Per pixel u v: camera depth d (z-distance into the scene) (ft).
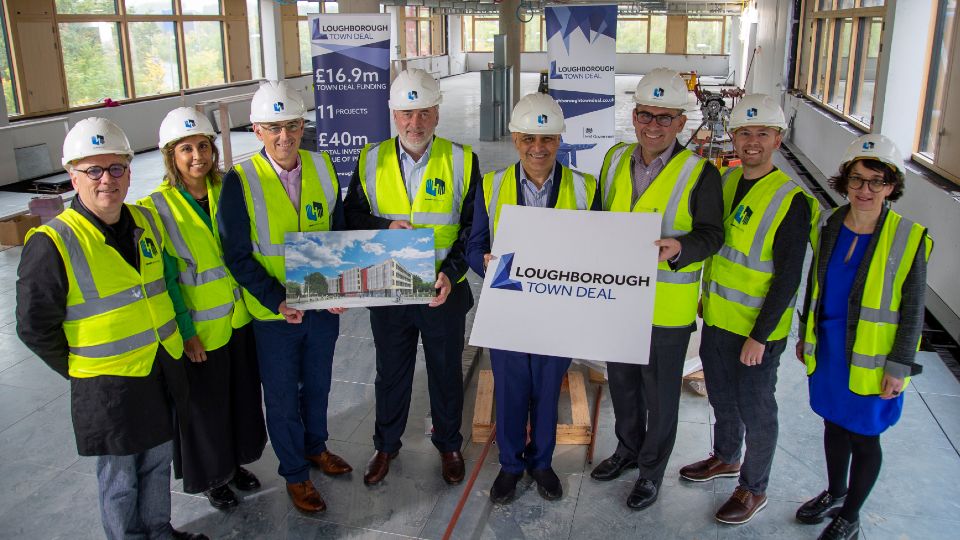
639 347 7.79
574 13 19.90
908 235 7.18
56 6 32.17
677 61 83.66
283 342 8.44
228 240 7.99
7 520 8.80
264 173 8.20
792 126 38.73
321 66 17.54
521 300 8.00
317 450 9.62
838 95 31.76
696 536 8.39
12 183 28.99
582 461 9.88
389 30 17.37
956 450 10.01
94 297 6.79
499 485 9.00
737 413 8.97
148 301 7.20
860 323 7.39
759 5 54.08
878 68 20.48
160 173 32.01
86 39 34.42
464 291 9.18
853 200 7.32
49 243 6.55
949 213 15.21
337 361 13.10
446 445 9.53
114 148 6.63
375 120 17.92
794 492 9.14
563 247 7.84
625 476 9.51
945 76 17.39
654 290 7.70
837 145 27.48
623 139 39.91
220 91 44.21
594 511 8.86
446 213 8.79
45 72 31.37
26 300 6.51
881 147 7.03
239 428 8.89
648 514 8.78
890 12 19.70
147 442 7.24
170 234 7.86
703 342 8.78
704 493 9.16
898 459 9.79
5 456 10.18
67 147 6.58
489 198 8.48
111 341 6.91
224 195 8.00
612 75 20.36
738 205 8.06
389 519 8.76
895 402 7.53
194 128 7.91
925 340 13.66
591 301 7.84
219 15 44.73
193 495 9.29
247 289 8.13
